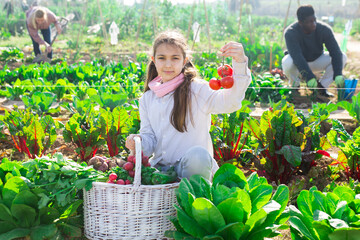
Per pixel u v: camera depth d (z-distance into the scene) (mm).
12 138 4809
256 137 4059
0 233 2900
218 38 20203
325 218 2500
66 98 7496
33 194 2883
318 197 2689
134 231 2908
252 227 2592
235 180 2900
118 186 2838
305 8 7730
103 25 13406
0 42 16562
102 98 5930
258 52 11969
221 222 2531
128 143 3234
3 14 21797
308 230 2650
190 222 2594
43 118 4582
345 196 2715
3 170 3080
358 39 20922
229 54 2844
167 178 2980
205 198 2518
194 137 3252
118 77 8203
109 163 3426
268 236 2723
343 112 6633
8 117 4652
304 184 4031
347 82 7457
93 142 4469
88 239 3066
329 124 5758
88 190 2928
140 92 7359
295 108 7133
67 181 2922
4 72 8617
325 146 4258
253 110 6832
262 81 7750
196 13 21844
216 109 3129
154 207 2893
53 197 2961
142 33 19391
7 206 2924
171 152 3281
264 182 2943
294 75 8266
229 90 2965
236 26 22719
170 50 3119
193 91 3178
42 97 5945
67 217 3104
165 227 2959
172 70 3154
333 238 2438
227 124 4371
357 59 12945
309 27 7773
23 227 2943
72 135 4469
